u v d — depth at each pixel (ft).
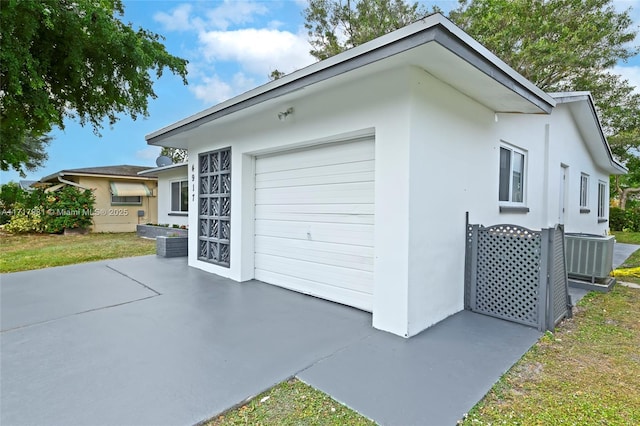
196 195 22.09
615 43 44.32
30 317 12.53
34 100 18.57
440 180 12.24
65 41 18.71
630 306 14.35
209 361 9.06
